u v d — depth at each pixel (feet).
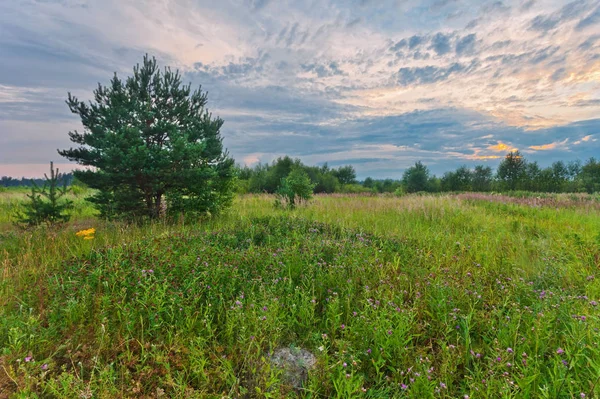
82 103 31.60
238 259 16.99
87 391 7.60
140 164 28.32
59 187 30.50
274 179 107.55
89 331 10.52
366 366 9.49
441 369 8.59
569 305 11.27
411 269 16.38
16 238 23.57
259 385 8.44
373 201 46.60
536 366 8.31
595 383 7.25
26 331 9.87
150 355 9.52
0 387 7.93
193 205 32.35
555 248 20.24
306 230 27.20
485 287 14.28
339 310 12.50
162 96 33.58
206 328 10.73
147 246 18.90
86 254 18.60
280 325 10.70
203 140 33.65
